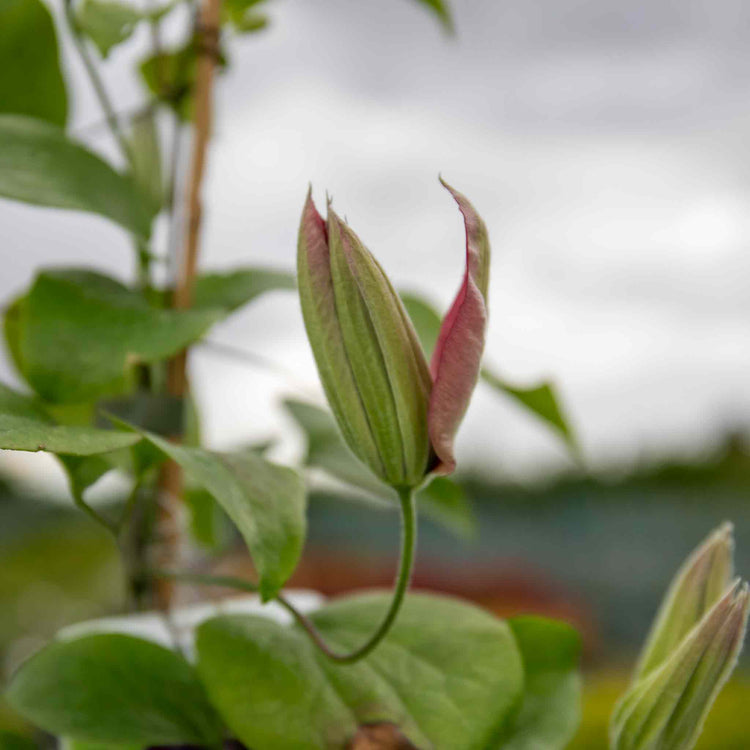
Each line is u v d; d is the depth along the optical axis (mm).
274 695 453
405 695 459
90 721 461
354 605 483
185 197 522
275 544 427
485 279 422
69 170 488
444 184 420
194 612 520
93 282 488
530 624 493
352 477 522
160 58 534
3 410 436
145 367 512
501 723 458
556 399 522
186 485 581
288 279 534
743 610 444
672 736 450
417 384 425
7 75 534
